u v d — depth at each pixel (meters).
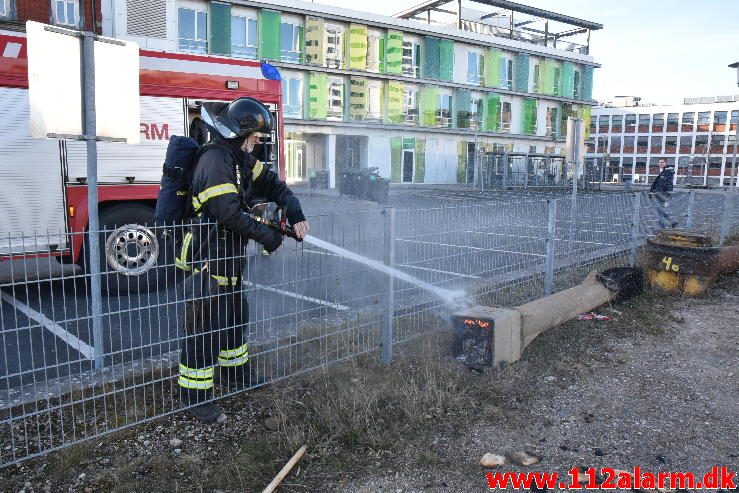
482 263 5.03
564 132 45.41
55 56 3.50
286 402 3.44
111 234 6.02
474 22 42.94
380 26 34.12
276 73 7.73
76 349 4.41
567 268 6.60
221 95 7.14
